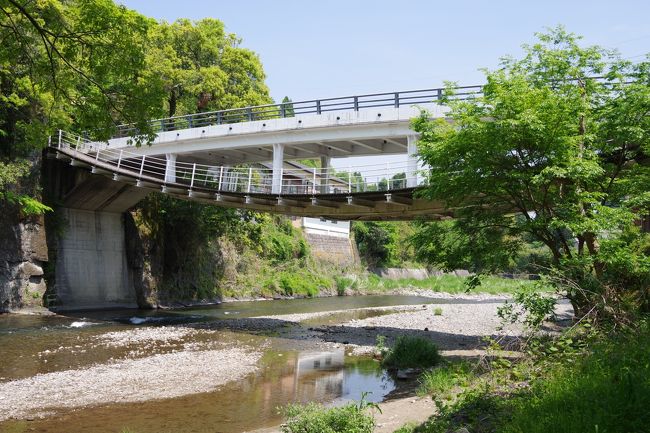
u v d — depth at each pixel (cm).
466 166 1270
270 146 2778
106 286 3117
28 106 2317
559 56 1309
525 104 1165
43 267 2772
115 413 995
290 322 2533
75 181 2903
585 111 1239
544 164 1228
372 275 5988
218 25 3809
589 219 1137
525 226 1275
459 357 1509
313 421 683
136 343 1819
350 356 1647
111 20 955
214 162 3347
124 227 3275
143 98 1023
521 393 686
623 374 591
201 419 965
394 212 2098
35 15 1020
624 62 1298
